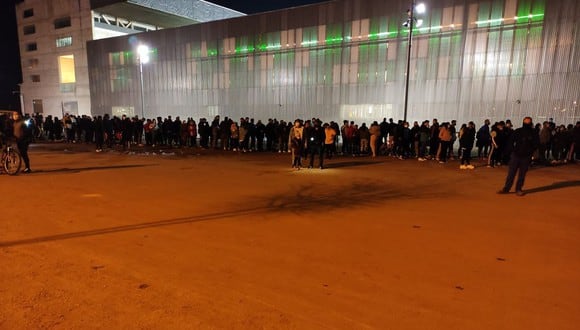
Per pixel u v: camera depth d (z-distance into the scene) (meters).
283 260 4.70
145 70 41.88
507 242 5.44
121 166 13.77
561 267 4.55
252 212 7.08
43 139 27.91
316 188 9.59
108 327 3.15
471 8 24.38
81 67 53.38
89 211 7.08
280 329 3.14
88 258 4.72
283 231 5.90
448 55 25.41
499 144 14.02
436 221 6.52
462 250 5.10
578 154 15.97
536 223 6.45
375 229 6.02
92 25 51.62
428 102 26.38
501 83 23.77
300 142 13.30
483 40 24.16
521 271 4.41
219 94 37.00
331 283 4.05
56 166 13.69
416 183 10.41
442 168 13.59
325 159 16.45
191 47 38.22
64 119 26.36
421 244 5.33
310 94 31.73
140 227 6.06
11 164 11.70
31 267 4.43
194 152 19.31
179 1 54.34
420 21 24.23
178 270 4.37
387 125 17.94
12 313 3.37
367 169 13.30
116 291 3.82
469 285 4.03
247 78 35.06
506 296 3.79
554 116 22.28
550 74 22.27
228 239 5.49
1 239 5.45
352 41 29.31
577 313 3.46
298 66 32.12
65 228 5.99
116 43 43.66
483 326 3.21
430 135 16.62
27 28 58.06
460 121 25.28
